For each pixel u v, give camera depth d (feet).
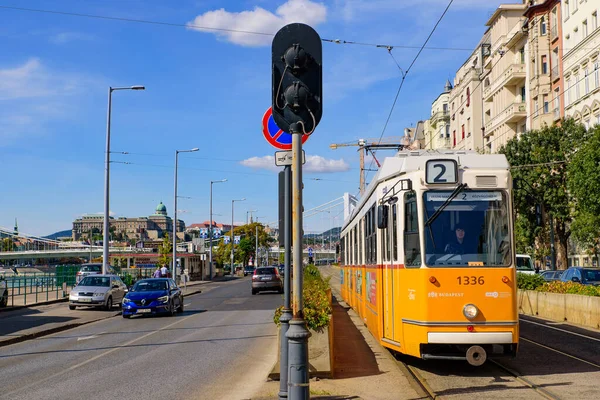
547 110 175.83
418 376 36.01
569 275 101.91
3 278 99.55
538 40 177.17
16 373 41.32
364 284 56.39
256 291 135.74
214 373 39.40
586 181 112.98
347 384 34.19
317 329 36.37
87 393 33.99
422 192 36.83
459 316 35.24
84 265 147.54
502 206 36.65
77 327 74.38
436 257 35.99
